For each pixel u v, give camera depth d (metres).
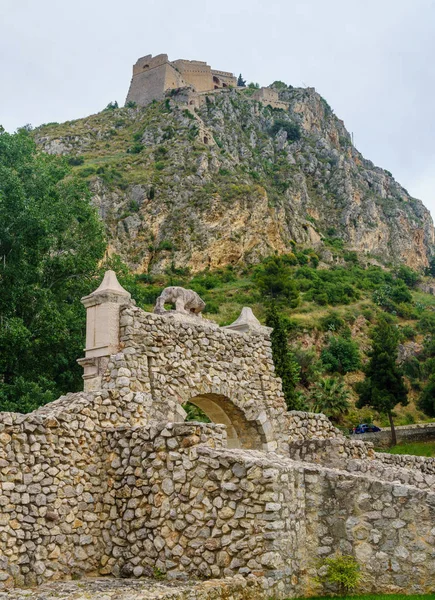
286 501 11.58
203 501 11.84
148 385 15.01
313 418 19.75
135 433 13.01
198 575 11.56
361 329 110.25
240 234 135.38
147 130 175.38
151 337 15.47
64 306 30.08
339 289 123.19
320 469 12.31
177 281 123.75
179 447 12.38
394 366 66.88
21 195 27.67
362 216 188.62
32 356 28.38
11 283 28.11
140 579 11.93
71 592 10.23
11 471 11.60
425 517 11.34
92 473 12.98
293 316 106.00
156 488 12.44
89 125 187.38
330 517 12.02
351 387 89.94
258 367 18.61
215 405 17.89
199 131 169.75
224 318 101.12
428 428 60.16
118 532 12.70
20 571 11.34
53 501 12.11
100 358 14.82
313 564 11.87
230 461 11.74
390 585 11.34
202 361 16.73
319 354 98.69
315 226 176.12
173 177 147.62
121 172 150.50
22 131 34.00
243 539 11.28
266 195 144.25
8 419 11.80
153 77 197.75
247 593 10.31
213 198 139.25
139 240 133.62
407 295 129.88
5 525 11.30
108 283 15.45
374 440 61.09
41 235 28.34
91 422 13.30
